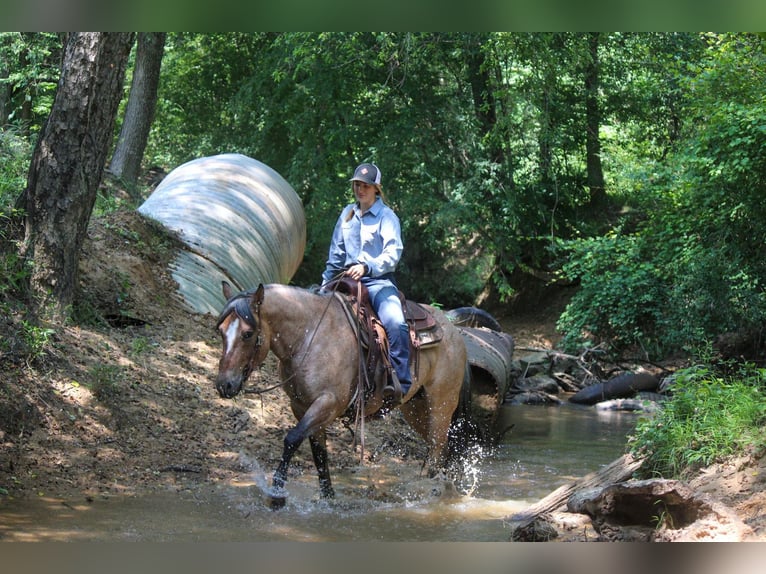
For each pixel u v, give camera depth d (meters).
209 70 27.52
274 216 14.34
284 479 6.47
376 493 7.31
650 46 23.11
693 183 17.06
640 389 17.03
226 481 7.34
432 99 23.92
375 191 7.28
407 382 7.04
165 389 8.95
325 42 22.17
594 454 10.30
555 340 22.64
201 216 13.03
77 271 9.70
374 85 24.22
